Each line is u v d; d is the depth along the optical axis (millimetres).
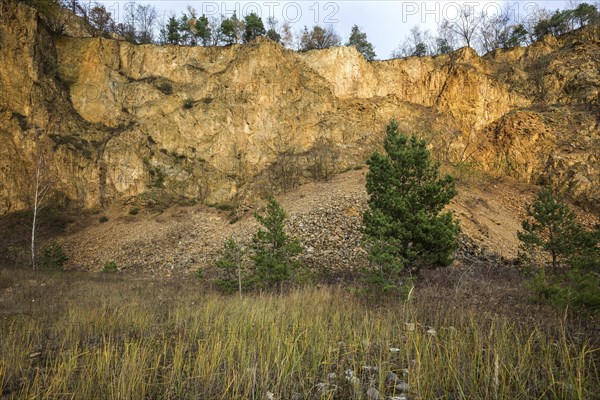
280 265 13758
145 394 4371
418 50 60250
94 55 40188
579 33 44875
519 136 36312
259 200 33188
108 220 31906
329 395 4039
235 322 6855
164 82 41156
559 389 3828
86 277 19828
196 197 34812
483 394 3918
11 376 4934
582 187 30781
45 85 35750
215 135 38031
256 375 4664
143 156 35938
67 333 7027
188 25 55594
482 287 11477
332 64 44938
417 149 13781
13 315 9594
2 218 30188
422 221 12453
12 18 34750
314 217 25188
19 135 32344
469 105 40906
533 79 42844
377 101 43469
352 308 8578
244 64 40969
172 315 9047
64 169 33312
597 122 34844
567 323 6418
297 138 39219
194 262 23188
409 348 5047
